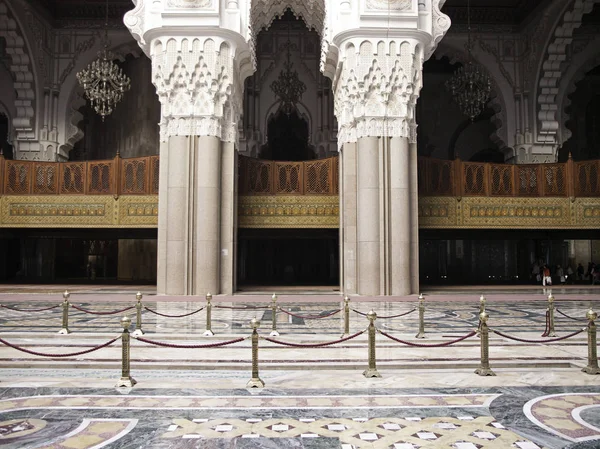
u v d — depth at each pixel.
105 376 5.03
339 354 5.87
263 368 5.30
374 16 13.05
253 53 14.59
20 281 19.20
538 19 18.03
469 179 16.05
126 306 10.70
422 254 22.75
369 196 13.15
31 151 18.19
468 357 5.71
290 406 4.07
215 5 12.89
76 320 8.48
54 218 15.84
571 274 20.05
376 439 3.36
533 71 18.59
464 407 4.05
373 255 13.07
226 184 13.66
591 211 16.03
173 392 4.46
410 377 5.00
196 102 13.19
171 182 13.09
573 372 5.22
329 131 19.94
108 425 3.62
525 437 3.39
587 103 22.95
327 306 10.95
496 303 11.65
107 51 17.80
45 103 18.47
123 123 20.81
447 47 19.39
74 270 22.31
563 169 16.20
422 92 23.19
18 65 17.59
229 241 13.62
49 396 4.34
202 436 3.41
